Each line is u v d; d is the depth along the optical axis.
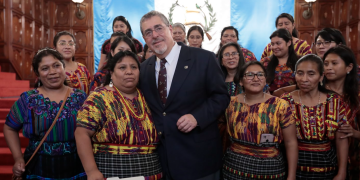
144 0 5.96
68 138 1.84
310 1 5.99
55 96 1.89
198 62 1.82
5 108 4.27
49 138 1.81
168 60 1.83
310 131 1.94
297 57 2.70
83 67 2.87
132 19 6.02
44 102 1.85
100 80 2.36
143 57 3.32
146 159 1.66
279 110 1.87
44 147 1.81
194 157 1.76
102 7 6.15
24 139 3.58
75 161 1.87
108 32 6.19
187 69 1.79
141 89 1.88
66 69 2.71
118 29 3.46
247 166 1.85
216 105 1.77
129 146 1.63
